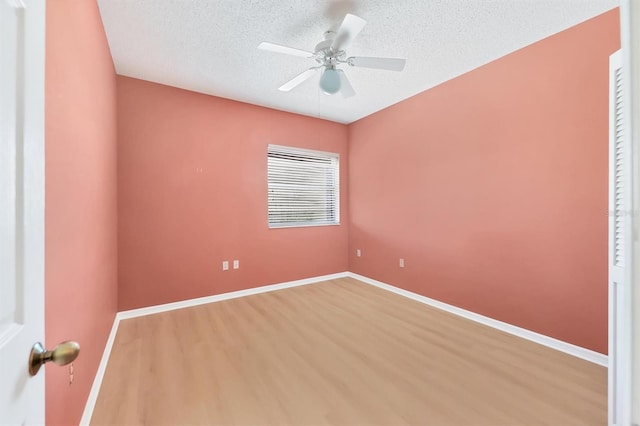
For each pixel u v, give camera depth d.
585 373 1.86
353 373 1.88
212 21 2.00
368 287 3.86
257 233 3.62
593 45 1.98
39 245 0.60
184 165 3.11
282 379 1.81
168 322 2.68
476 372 1.88
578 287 2.07
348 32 1.81
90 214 1.58
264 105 3.62
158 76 2.80
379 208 3.88
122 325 2.61
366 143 4.08
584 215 2.04
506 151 2.48
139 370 1.90
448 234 2.99
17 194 0.53
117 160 2.74
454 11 1.92
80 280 1.37
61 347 0.61
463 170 2.84
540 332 2.28
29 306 0.56
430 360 2.03
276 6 1.86
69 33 1.22
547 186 2.23
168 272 3.02
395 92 3.26
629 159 0.41
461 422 1.46
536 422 1.46
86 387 1.47
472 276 2.77
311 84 3.00
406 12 1.92
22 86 0.55
